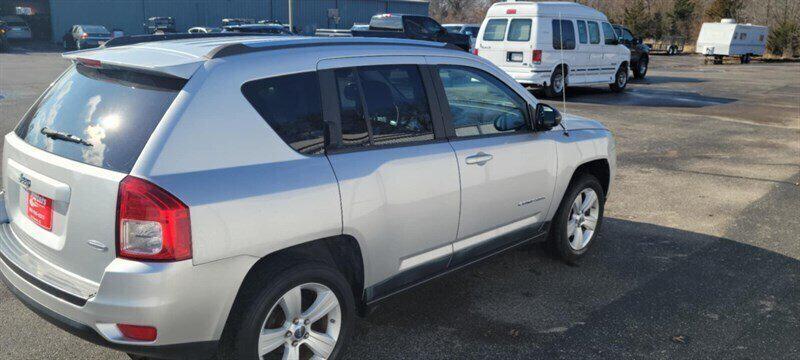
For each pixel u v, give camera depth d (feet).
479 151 12.65
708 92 62.08
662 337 12.58
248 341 9.25
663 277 15.61
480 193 12.74
